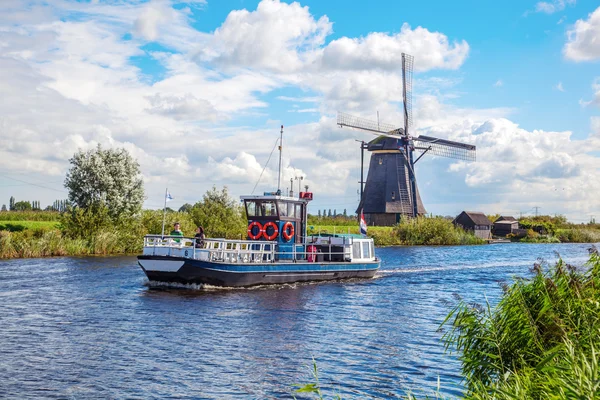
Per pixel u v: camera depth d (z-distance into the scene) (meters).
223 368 16.06
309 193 36.06
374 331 21.34
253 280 32.22
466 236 101.56
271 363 16.67
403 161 102.19
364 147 102.75
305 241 36.53
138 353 17.47
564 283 11.84
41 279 33.84
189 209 68.88
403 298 30.34
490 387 9.75
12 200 131.88
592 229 139.50
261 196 34.62
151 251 30.97
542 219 147.00
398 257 63.47
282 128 36.28
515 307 11.47
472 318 11.82
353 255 39.06
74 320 22.23
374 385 14.76
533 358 10.83
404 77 100.31
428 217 99.94
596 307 11.08
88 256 50.66
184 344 18.70
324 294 31.03
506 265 53.97
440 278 41.59
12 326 20.98
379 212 102.62
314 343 19.20
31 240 50.72
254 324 22.17
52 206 125.38
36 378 14.77
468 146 103.50
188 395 13.77
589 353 9.68
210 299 27.78
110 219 57.75
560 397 7.84
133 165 61.66
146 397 13.55
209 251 30.52
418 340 19.86
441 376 15.58
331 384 14.83
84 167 58.62
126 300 27.02
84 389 13.99
